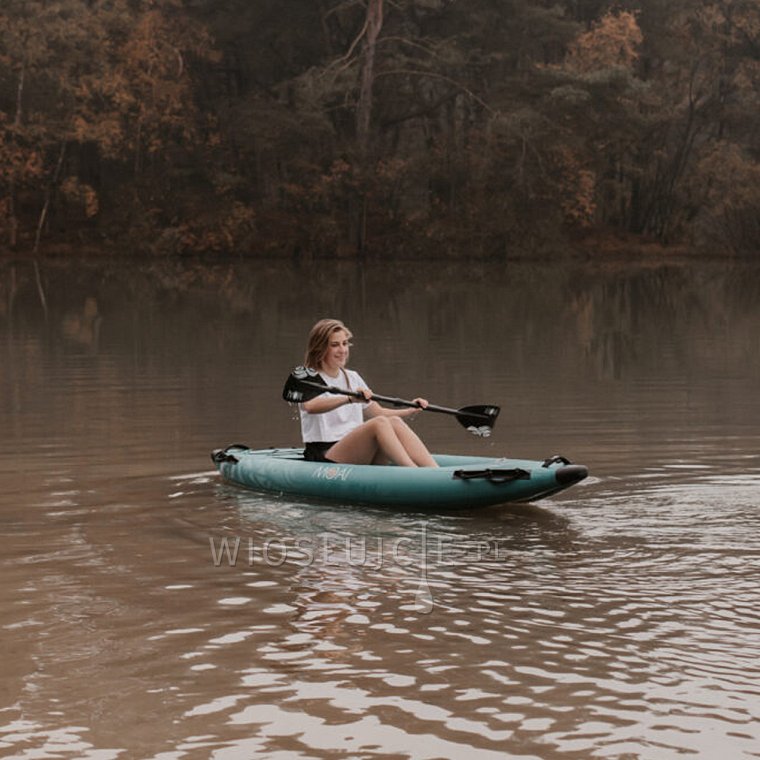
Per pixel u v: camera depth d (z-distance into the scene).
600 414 10.38
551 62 57.25
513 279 36.28
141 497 7.01
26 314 22.25
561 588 5.08
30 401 11.25
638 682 4.02
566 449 8.60
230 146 51.69
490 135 48.41
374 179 49.25
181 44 50.09
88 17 49.09
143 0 50.09
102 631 4.58
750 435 9.15
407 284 33.12
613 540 5.88
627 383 12.66
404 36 53.44
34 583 5.21
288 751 3.55
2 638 4.51
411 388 12.29
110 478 7.57
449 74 52.50
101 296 27.42
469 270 42.03
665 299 27.36
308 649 4.37
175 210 49.81
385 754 3.53
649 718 3.74
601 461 8.09
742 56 56.97
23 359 15.05
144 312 22.80
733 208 53.88
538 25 52.06
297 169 51.56
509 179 49.97
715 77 56.88
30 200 51.81
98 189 52.69
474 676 4.09
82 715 3.81
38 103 48.34
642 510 6.53
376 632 4.54
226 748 3.58
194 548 5.81
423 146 57.72
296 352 15.88
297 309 23.69
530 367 14.20
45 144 48.84
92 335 18.28
